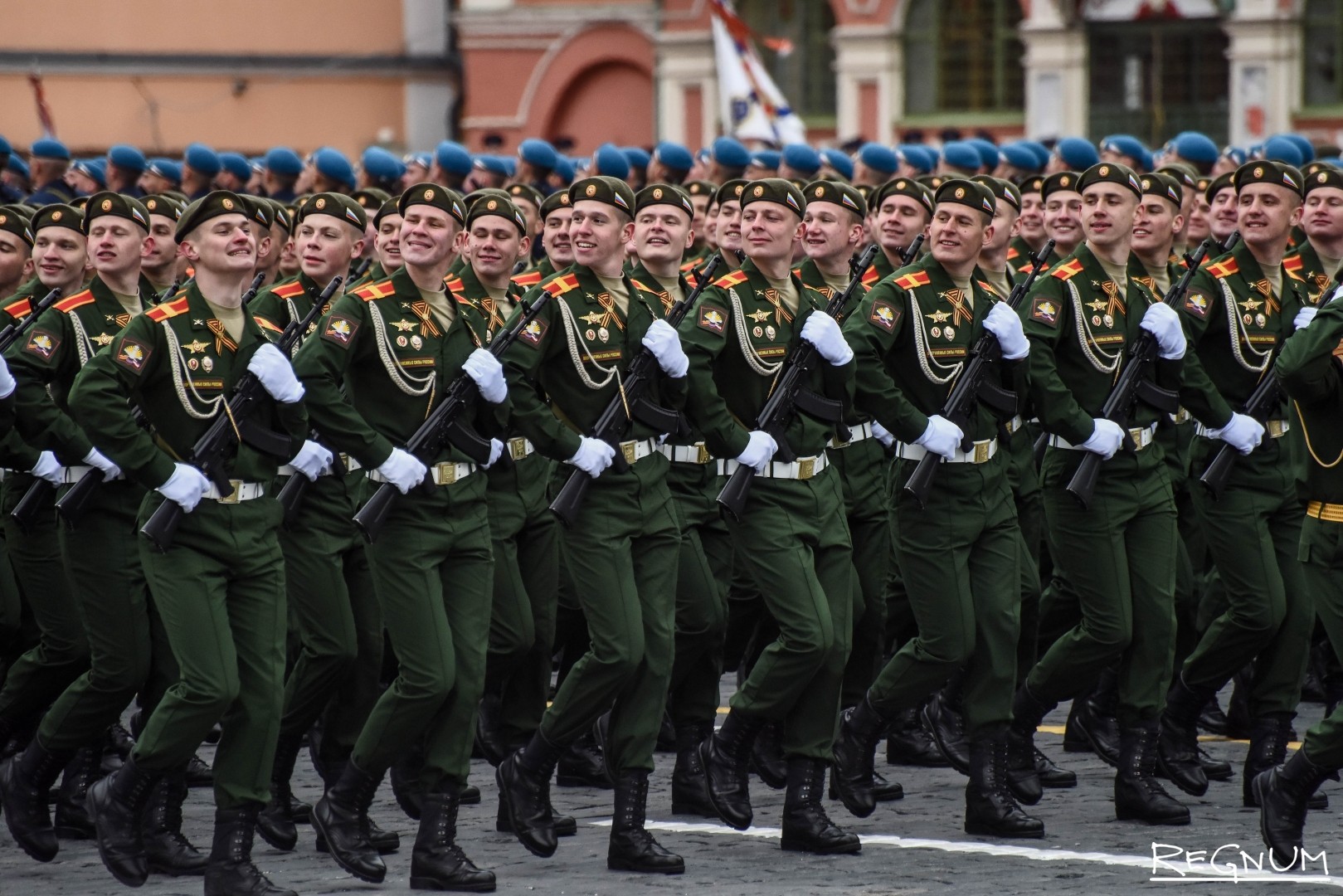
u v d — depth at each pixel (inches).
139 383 878.4
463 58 4717.0
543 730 957.2
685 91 4424.2
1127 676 1047.0
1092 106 4074.8
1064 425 1037.8
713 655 1066.1
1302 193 1127.0
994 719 1011.3
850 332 1015.0
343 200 1114.1
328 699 1008.2
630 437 973.8
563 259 1171.3
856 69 4252.0
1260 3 3873.0
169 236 1121.4
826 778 1118.4
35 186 1978.3
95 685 978.1
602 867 947.3
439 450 936.9
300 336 1011.3
